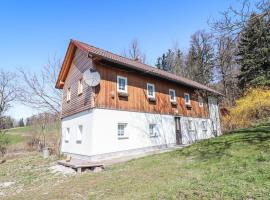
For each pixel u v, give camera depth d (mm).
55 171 11945
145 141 15945
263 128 13727
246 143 10086
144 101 16688
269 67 21188
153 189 6074
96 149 12727
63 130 18688
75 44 15562
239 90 27703
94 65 13875
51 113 27859
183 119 20594
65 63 18391
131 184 6949
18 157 22453
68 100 18078
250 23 6984
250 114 22578
